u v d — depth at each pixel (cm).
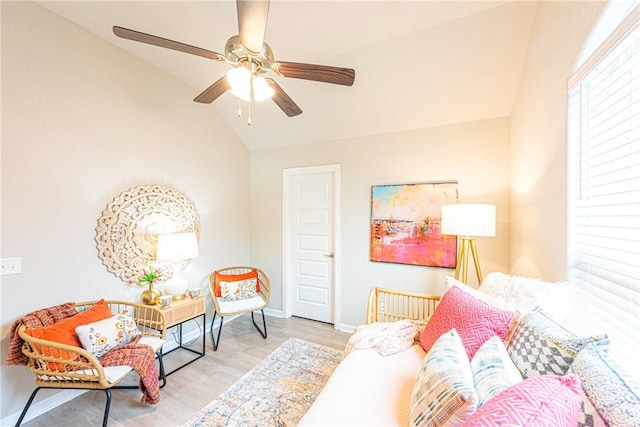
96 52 208
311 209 341
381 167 290
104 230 212
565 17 135
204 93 191
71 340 160
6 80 164
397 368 141
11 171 166
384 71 233
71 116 194
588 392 75
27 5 172
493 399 75
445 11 179
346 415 108
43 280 179
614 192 105
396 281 282
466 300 148
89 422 168
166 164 261
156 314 216
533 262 180
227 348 264
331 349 261
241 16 117
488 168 243
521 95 205
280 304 356
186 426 164
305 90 270
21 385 169
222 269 321
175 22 192
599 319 114
